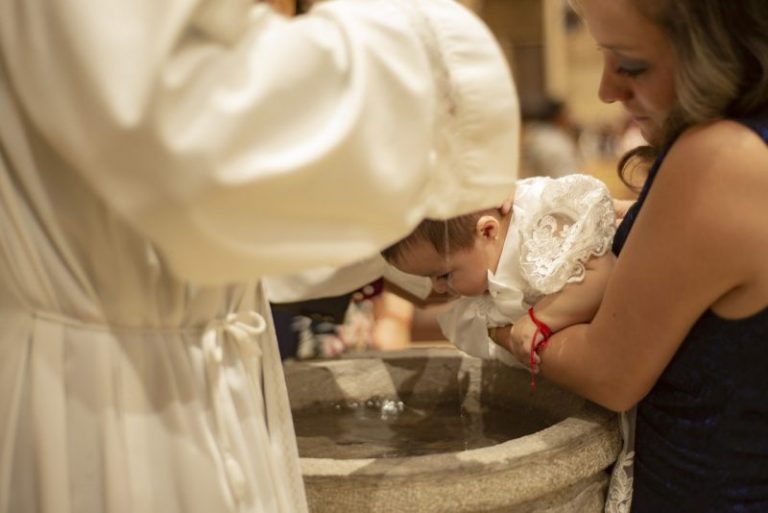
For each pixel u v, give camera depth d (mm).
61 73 673
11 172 777
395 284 1519
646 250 1070
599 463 1150
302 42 752
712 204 1017
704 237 1024
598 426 1163
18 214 779
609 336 1133
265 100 717
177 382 837
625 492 1203
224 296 876
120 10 667
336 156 739
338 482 1024
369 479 1023
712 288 1047
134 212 697
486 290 1344
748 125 1021
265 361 948
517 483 1059
